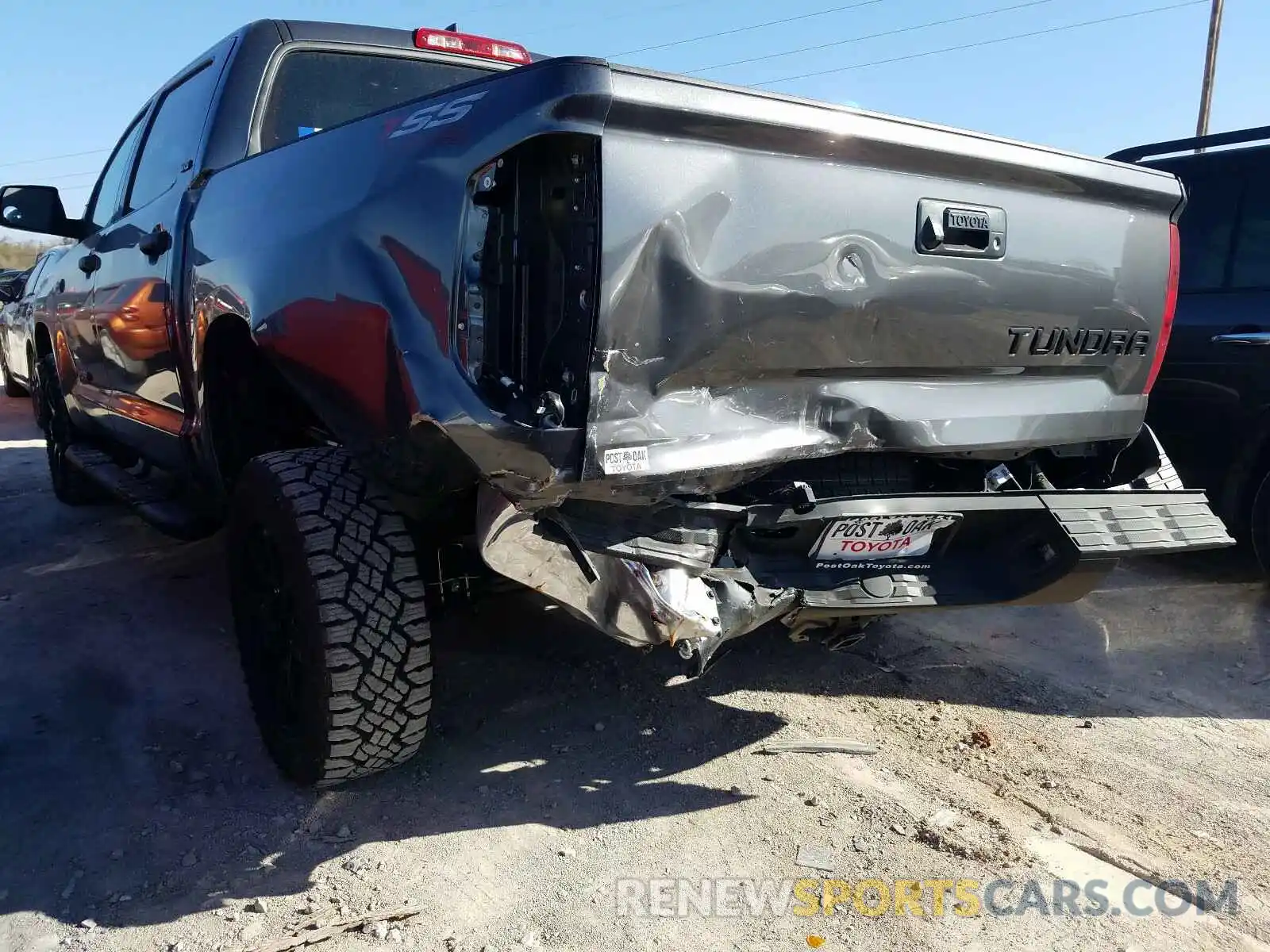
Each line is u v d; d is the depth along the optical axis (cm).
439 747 290
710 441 211
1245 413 423
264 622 268
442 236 196
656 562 219
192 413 336
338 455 255
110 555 477
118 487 421
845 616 256
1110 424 291
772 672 349
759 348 215
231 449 319
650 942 208
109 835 245
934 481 290
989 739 302
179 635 376
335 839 244
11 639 371
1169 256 294
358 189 224
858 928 214
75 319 461
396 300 206
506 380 195
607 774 277
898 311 235
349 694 234
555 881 228
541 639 369
